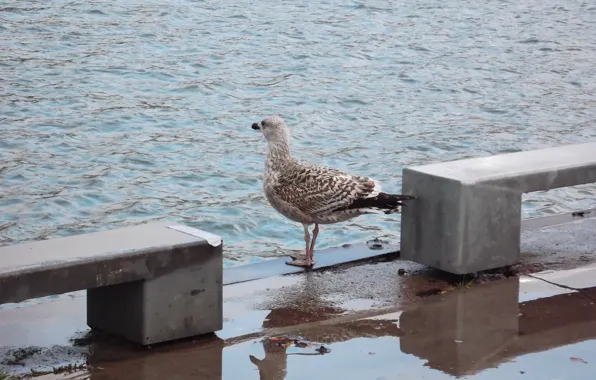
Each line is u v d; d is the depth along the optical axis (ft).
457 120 71.87
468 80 84.84
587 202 51.93
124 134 64.69
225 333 24.43
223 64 86.38
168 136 64.54
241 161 59.26
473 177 27.43
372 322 25.26
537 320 25.48
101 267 21.97
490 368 22.66
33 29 97.04
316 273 28.94
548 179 28.55
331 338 24.26
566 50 99.30
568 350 23.73
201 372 22.29
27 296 21.08
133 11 108.06
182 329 23.61
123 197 52.65
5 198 52.03
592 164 29.22
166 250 22.90
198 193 53.47
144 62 85.87
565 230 32.76
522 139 67.67
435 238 28.02
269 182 30.17
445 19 112.78
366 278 28.45
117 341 23.76
